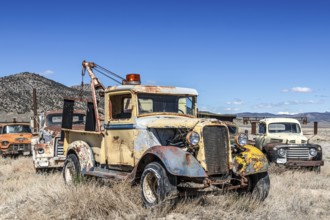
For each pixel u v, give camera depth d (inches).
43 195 346.3
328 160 836.0
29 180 485.7
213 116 618.8
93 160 399.5
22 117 2341.3
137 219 287.3
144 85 364.5
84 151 402.3
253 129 766.5
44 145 558.6
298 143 639.8
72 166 419.5
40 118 609.0
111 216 294.7
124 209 302.4
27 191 386.6
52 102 2920.8
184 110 385.1
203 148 313.1
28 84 3137.3
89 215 298.8
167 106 373.7
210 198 331.6
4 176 550.9
